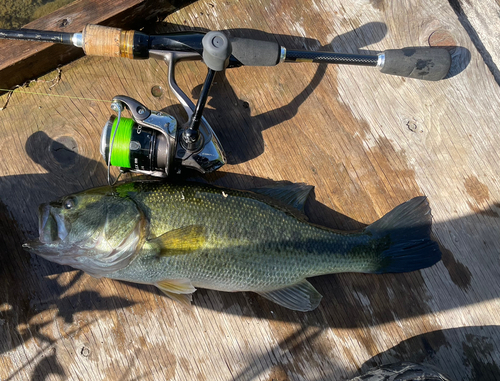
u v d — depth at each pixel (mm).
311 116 395
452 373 374
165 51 330
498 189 392
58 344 359
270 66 374
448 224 389
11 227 365
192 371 365
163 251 331
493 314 380
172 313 370
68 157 375
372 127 397
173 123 321
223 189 348
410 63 356
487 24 464
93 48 323
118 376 360
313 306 360
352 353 375
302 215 366
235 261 339
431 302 382
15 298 359
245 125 390
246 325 373
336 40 404
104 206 333
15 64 351
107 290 368
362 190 391
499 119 400
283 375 370
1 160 370
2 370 353
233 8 398
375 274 384
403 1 410
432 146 396
